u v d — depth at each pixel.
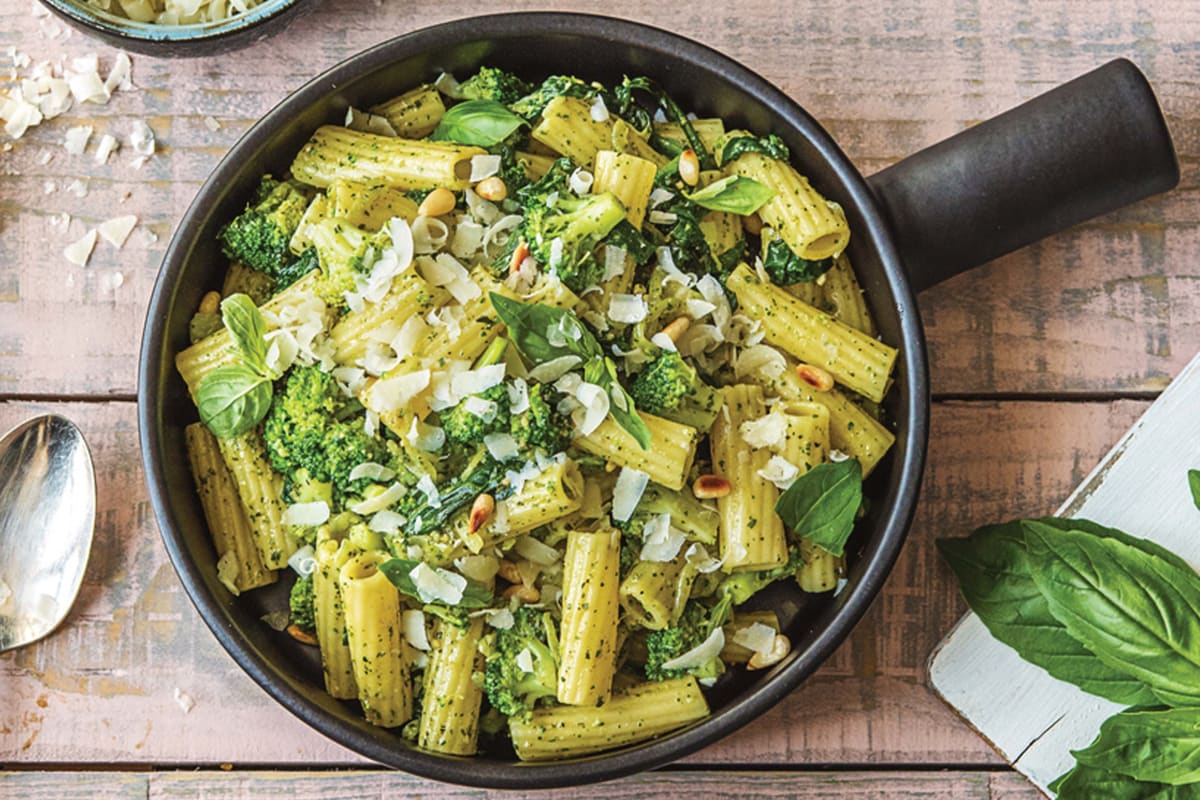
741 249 0.66
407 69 0.65
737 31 0.71
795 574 0.66
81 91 0.70
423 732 0.63
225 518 0.64
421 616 0.63
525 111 0.65
